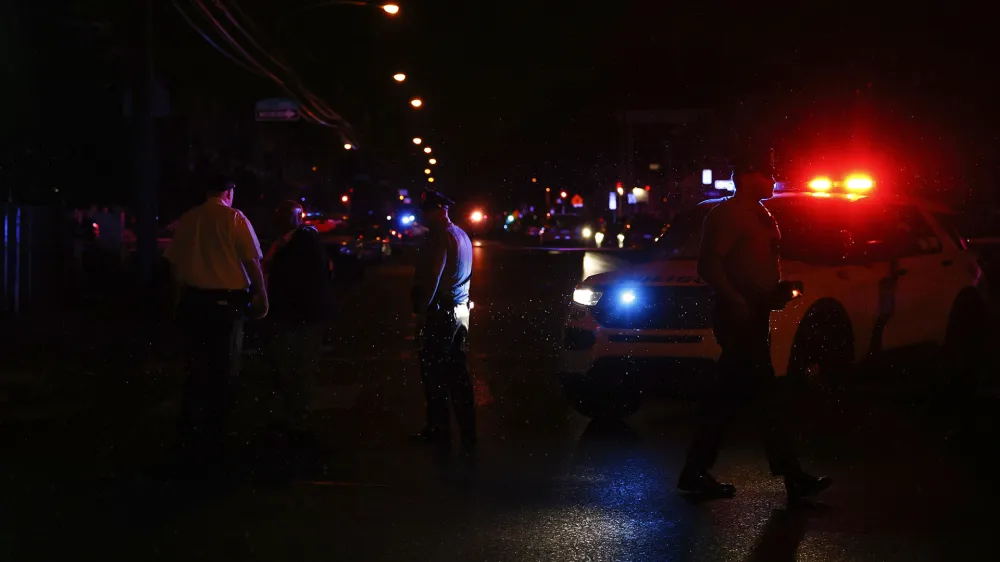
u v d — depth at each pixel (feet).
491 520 20.11
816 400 30.68
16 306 64.54
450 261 26.76
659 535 19.11
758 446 26.53
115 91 83.76
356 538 18.97
